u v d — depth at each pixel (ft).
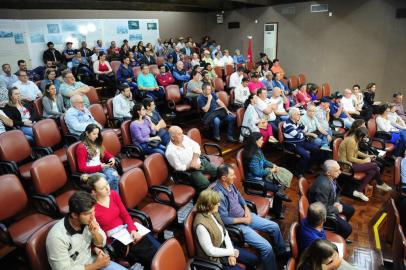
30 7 27.71
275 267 9.22
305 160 15.39
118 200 8.81
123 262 8.29
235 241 9.32
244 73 25.59
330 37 30.91
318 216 8.13
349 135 14.06
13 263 9.46
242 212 9.73
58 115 15.93
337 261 6.86
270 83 23.59
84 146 11.02
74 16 30.81
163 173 11.43
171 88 20.51
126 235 8.42
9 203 8.98
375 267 10.09
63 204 9.75
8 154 11.82
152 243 8.68
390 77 27.99
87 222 6.77
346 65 30.45
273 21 34.99
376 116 18.38
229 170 9.44
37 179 9.73
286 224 12.13
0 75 20.77
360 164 13.78
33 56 28.76
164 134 15.12
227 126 19.98
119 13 34.04
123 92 16.83
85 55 29.78
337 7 29.78
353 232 11.81
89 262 7.26
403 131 17.93
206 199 8.06
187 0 31.96
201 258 7.91
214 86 23.29
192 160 11.98
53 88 16.02
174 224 11.23
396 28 26.78
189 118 21.76
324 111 17.48
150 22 36.78
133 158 13.50
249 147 12.02
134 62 28.37
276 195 12.14
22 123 15.02
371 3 27.73
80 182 10.84
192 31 41.24
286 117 18.98
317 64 32.50
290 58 34.55
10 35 27.04
